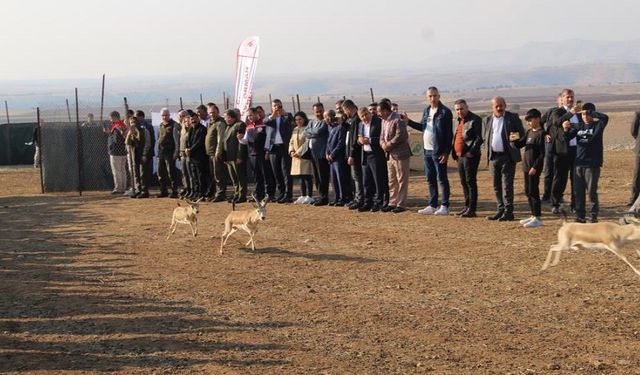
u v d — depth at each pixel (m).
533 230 14.73
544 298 10.33
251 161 21.06
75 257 14.10
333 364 8.14
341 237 15.18
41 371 8.12
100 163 26.53
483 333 9.02
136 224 17.88
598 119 14.49
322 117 19.72
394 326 9.40
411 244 14.16
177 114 25.70
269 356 8.43
